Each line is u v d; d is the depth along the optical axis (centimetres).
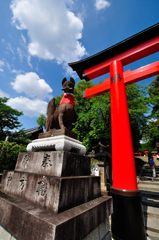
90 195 264
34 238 156
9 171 313
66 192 199
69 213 182
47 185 207
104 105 1273
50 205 187
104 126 1332
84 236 187
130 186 377
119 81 497
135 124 1457
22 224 180
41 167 254
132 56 520
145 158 2666
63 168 225
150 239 388
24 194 238
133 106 1374
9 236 195
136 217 341
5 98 1781
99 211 243
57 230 142
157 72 472
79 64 617
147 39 502
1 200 237
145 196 676
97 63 595
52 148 274
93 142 1535
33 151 313
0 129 1723
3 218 217
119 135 430
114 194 388
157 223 445
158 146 2066
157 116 1656
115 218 368
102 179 787
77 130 1469
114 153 430
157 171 1538
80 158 284
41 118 2164
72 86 345
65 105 319
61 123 300
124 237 334
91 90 604
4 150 860
